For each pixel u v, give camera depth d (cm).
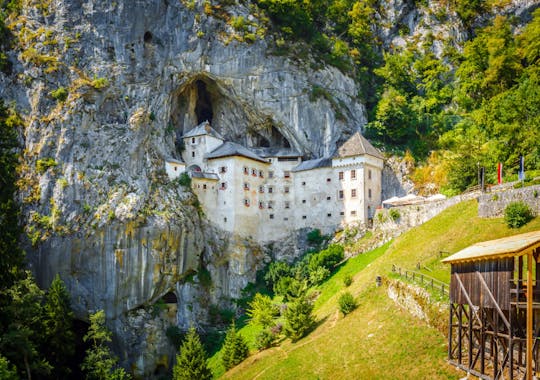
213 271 9706
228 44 10500
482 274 4212
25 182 9025
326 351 6006
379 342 5553
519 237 4212
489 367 4303
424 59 12794
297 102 10800
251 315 8544
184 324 9181
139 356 8744
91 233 8788
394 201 8981
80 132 9262
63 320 7588
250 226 10244
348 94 11344
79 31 9825
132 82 9856
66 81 9506
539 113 7931
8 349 6488
